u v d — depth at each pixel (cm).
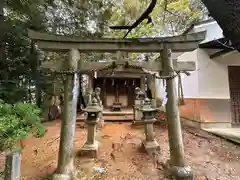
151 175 317
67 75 328
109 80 1056
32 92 745
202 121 616
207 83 627
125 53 349
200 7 625
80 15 745
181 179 299
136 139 509
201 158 387
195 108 648
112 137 532
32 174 320
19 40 617
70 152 312
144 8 389
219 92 630
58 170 307
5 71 593
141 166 349
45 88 750
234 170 335
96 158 386
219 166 351
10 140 322
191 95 677
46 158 386
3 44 579
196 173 324
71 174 305
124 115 812
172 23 661
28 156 395
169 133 335
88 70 335
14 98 587
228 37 101
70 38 333
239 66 646
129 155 401
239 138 488
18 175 234
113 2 629
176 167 315
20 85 664
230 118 625
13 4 577
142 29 668
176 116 334
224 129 598
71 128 319
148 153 405
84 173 325
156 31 667
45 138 507
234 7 92
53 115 805
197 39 339
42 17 666
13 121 321
